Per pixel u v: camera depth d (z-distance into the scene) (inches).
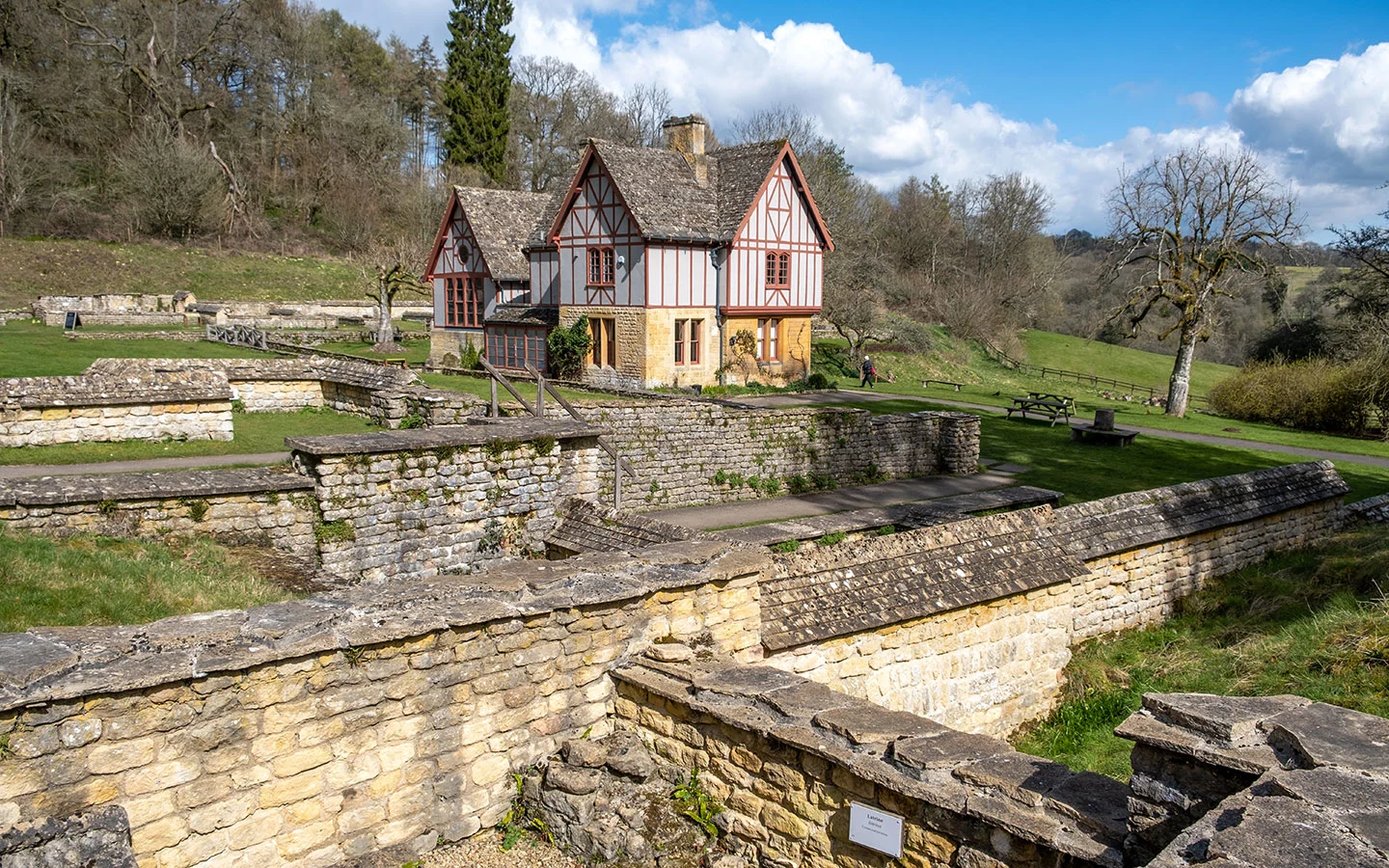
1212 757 153.3
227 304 1902.1
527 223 1627.7
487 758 232.4
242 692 193.3
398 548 448.1
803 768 211.3
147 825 183.2
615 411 732.0
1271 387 1553.9
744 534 648.4
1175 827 157.6
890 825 192.5
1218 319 1697.8
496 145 2657.5
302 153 2669.8
